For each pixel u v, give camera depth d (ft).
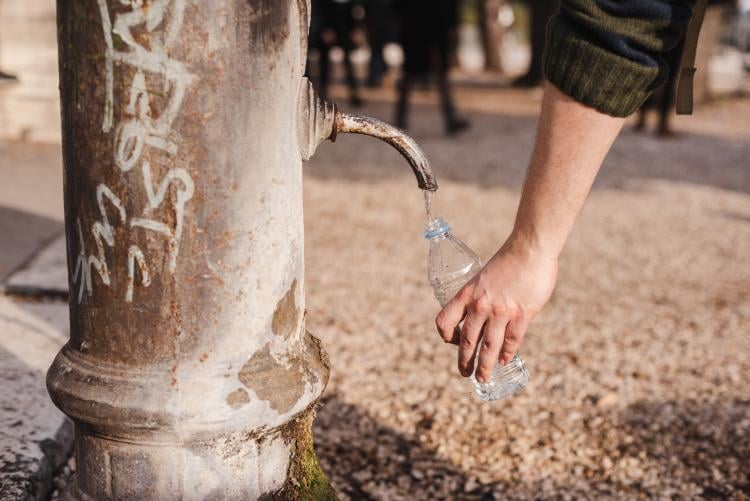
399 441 8.70
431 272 5.88
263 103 4.65
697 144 28.84
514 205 19.77
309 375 5.21
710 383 10.27
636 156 26.30
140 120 4.48
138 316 4.76
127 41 4.39
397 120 29.40
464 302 4.83
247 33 4.49
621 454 8.57
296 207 5.03
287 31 4.68
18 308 10.27
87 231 4.74
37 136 19.88
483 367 4.87
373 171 22.90
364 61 65.77
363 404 9.42
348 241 16.19
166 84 4.43
